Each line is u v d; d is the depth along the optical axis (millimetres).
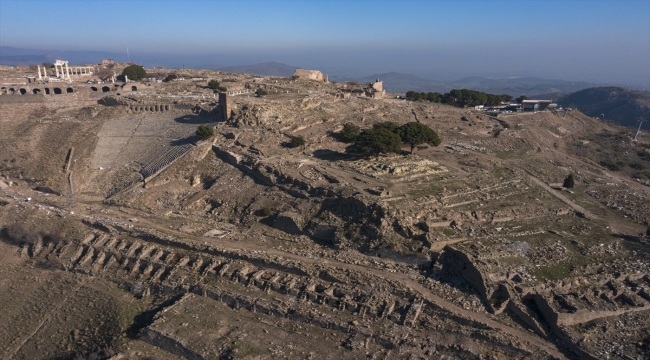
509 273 63938
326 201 85125
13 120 148625
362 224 77375
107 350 62500
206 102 154500
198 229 88438
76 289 78188
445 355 55344
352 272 68750
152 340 63312
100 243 86875
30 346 68562
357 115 153250
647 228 81250
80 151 125812
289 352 57875
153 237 84812
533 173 109625
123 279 78500
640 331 55531
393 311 61938
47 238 91062
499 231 77500
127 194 104250
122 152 126375
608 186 106000
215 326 63781
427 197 85438
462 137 141250
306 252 76250
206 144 117812
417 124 118312
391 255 71625
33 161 121938
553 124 171500
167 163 112812
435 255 69000
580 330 55281
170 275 75750
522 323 57750
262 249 78312
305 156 112188
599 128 182875
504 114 177125
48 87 166375
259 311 66250
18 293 79062
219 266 75875
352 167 101562
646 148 153500
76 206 101625
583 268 66125
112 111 152500
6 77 188125
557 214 86688
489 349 54938
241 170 108062
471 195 90375
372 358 55656
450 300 61594
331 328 61406
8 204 102062
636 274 64625
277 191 95125
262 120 130250
